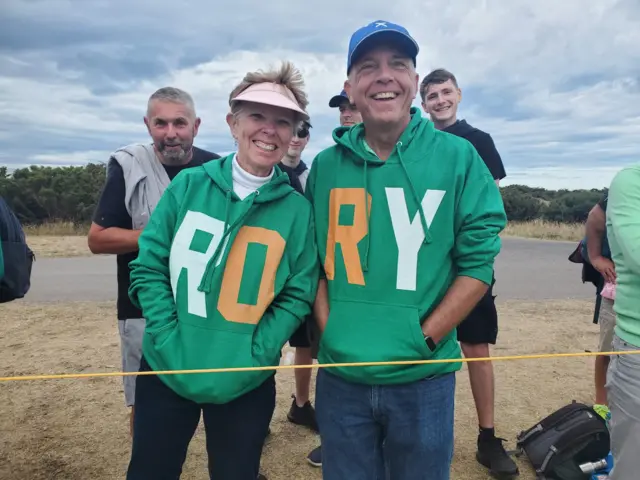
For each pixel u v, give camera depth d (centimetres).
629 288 213
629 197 209
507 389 460
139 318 291
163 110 274
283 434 376
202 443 366
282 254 208
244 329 199
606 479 269
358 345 199
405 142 209
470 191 203
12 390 448
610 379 227
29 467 327
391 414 202
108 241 274
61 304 752
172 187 220
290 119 212
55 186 2339
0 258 260
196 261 203
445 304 199
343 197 213
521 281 988
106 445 357
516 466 320
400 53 203
